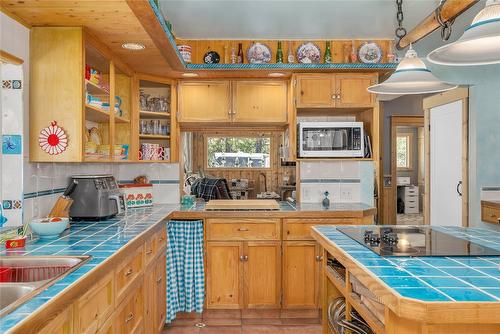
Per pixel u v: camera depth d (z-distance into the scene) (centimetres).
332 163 377
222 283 312
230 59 346
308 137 341
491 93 410
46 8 190
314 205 353
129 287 191
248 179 512
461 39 140
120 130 312
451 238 192
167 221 288
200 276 308
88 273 136
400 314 109
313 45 345
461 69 411
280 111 354
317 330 295
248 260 312
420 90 215
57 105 213
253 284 312
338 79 339
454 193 455
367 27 319
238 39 346
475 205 410
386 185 681
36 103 212
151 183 362
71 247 176
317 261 313
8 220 201
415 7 278
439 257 156
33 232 205
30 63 212
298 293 313
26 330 95
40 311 102
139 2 184
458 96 438
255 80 352
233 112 349
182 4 273
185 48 333
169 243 304
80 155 213
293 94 339
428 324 113
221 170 510
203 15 293
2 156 201
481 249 167
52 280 127
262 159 513
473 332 113
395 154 681
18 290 124
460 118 439
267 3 273
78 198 248
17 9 191
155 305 252
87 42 222
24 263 156
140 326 213
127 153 303
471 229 222
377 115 341
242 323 308
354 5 276
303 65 324
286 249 313
